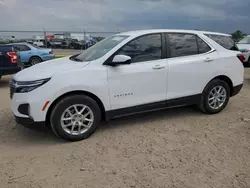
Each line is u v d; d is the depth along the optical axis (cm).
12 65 908
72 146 409
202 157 367
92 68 425
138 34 467
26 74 424
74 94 418
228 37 569
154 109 486
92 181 314
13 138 443
